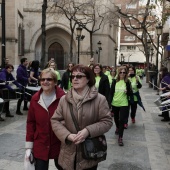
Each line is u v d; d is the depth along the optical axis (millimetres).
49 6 32969
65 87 8891
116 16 26719
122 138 6941
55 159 3318
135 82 8641
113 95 6758
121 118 6500
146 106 12844
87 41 36406
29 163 3217
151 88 23031
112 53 46000
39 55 37250
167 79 9391
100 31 38812
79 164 2873
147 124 8844
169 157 5582
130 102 6832
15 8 27031
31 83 10789
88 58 36469
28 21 35812
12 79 9344
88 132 2799
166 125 8727
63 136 2867
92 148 2768
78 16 35188
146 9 23188
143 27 23625
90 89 3008
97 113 2936
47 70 3344
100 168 4875
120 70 6734
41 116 3248
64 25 36625
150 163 5199
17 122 8391
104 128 2883
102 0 35344
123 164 5102
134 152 5852
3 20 12430
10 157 5273
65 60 39188
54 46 39625
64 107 2986
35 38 36156
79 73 2941
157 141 6793
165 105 6902
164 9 18500
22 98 9688
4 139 6520
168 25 24859
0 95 8773
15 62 27266
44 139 3234
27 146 3293
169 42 23516
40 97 3342
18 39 30062
